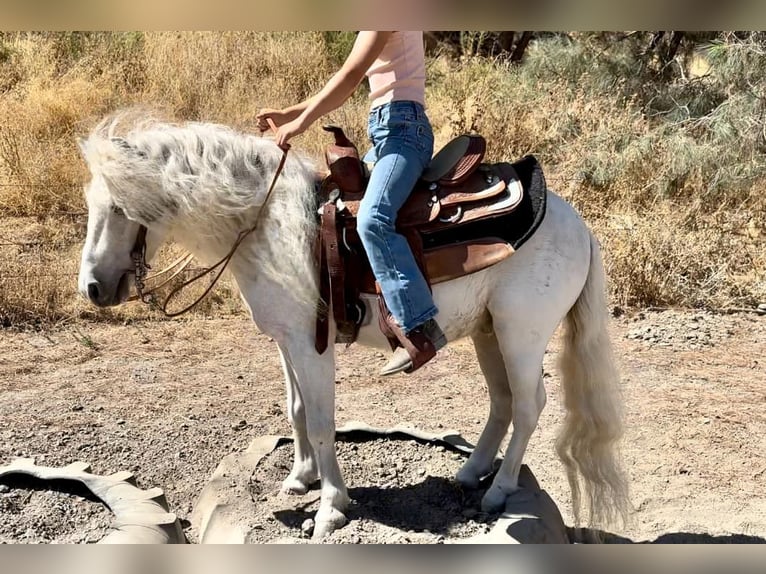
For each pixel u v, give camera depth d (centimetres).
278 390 536
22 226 788
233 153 317
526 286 319
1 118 918
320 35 1177
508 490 341
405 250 307
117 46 1129
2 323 619
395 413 506
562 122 954
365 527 334
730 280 715
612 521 348
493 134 912
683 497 414
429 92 1085
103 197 311
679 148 852
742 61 886
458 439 412
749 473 439
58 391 519
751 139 852
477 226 319
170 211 315
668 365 580
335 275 316
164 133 317
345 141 327
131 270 320
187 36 1105
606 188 856
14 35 1145
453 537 327
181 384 539
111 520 329
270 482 372
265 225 318
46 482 353
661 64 1097
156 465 429
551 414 510
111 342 604
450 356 605
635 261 698
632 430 479
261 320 326
